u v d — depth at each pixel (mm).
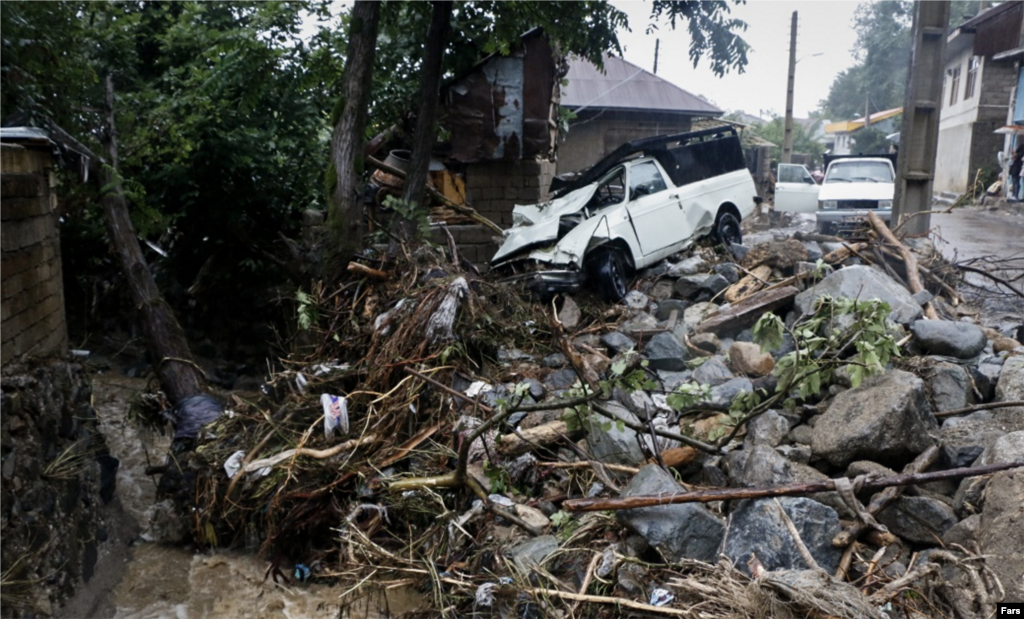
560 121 15078
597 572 4816
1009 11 26203
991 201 25188
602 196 10492
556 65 12703
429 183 12656
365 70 10297
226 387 12000
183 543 6746
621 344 8008
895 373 5648
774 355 7137
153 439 8688
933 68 11273
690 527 4805
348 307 9258
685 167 11180
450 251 10781
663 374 7484
